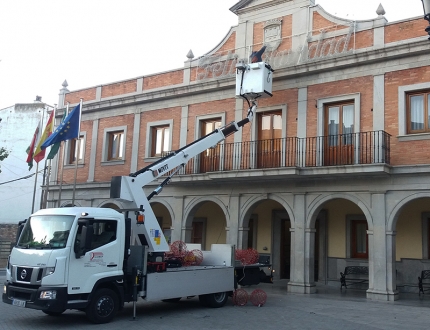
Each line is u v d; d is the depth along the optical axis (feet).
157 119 62.49
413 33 45.03
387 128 45.29
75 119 57.62
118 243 32.19
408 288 50.62
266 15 55.42
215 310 37.50
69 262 29.37
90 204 66.59
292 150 49.98
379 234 44.32
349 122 48.16
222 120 56.34
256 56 51.11
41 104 107.55
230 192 54.13
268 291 49.49
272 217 60.54
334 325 31.76
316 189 48.49
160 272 34.42
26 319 32.17
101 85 69.05
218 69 57.62
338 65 48.39
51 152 60.29
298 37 52.60
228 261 39.91
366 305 40.65
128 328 29.78
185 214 57.41
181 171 56.65
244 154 53.26
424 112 44.27
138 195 35.78
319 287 53.42
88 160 68.44
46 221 31.35
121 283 32.40
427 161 42.86
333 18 50.34
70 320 32.01
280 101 52.21
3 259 69.92
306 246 48.37
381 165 42.65
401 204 43.65
